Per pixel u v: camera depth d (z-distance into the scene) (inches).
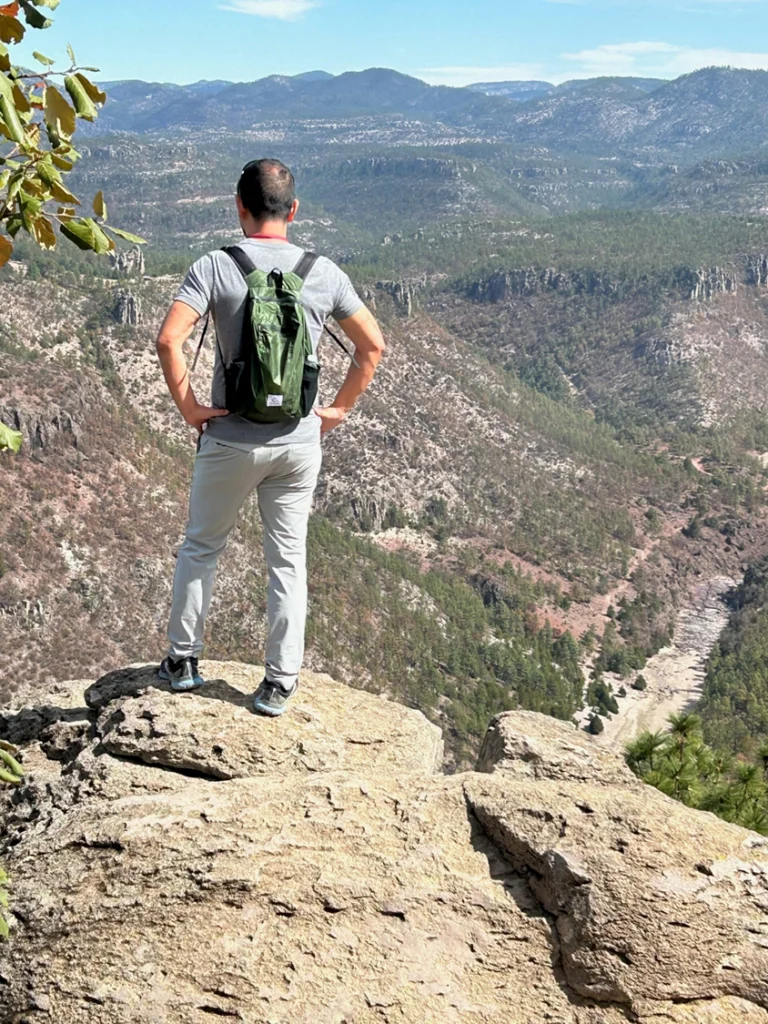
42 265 7401.6
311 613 4731.8
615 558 7642.7
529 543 7623.0
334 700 279.3
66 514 4500.5
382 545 7278.5
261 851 215.0
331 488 7588.6
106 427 5206.7
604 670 5900.6
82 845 214.1
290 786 233.6
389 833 226.2
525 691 4921.3
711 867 218.2
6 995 198.8
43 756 261.7
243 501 252.8
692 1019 207.6
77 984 197.6
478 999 205.8
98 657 3969.0
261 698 257.6
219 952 202.4
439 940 211.6
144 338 7042.3
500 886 221.0
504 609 6269.7
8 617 3890.3
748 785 421.4
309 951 205.0
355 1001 199.9
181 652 265.1
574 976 210.4
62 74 175.3
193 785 235.5
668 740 444.8
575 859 216.4
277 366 224.1
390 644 4849.9
